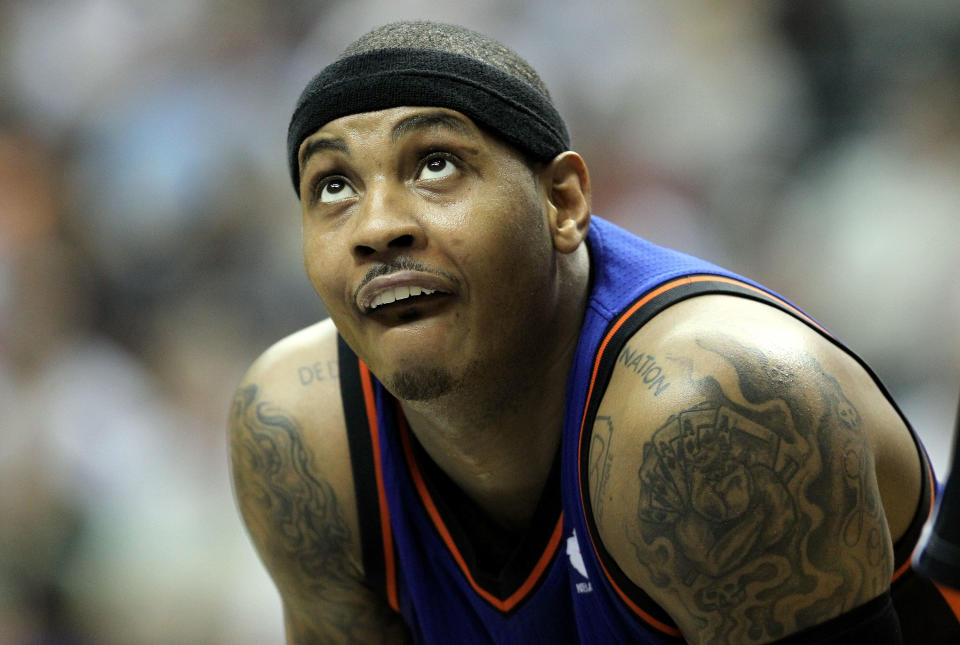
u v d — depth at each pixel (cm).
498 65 609
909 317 1723
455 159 588
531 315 610
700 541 549
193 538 1627
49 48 2338
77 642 1537
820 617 555
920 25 2075
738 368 552
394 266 581
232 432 739
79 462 1648
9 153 2208
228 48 2266
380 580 724
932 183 1819
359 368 701
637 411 565
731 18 2086
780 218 1936
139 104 2205
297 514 719
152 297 1998
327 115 595
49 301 1914
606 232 682
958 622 665
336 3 2298
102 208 2094
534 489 665
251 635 1528
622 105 2038
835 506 547
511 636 673
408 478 687
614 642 632
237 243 2038
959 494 480
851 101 2033
